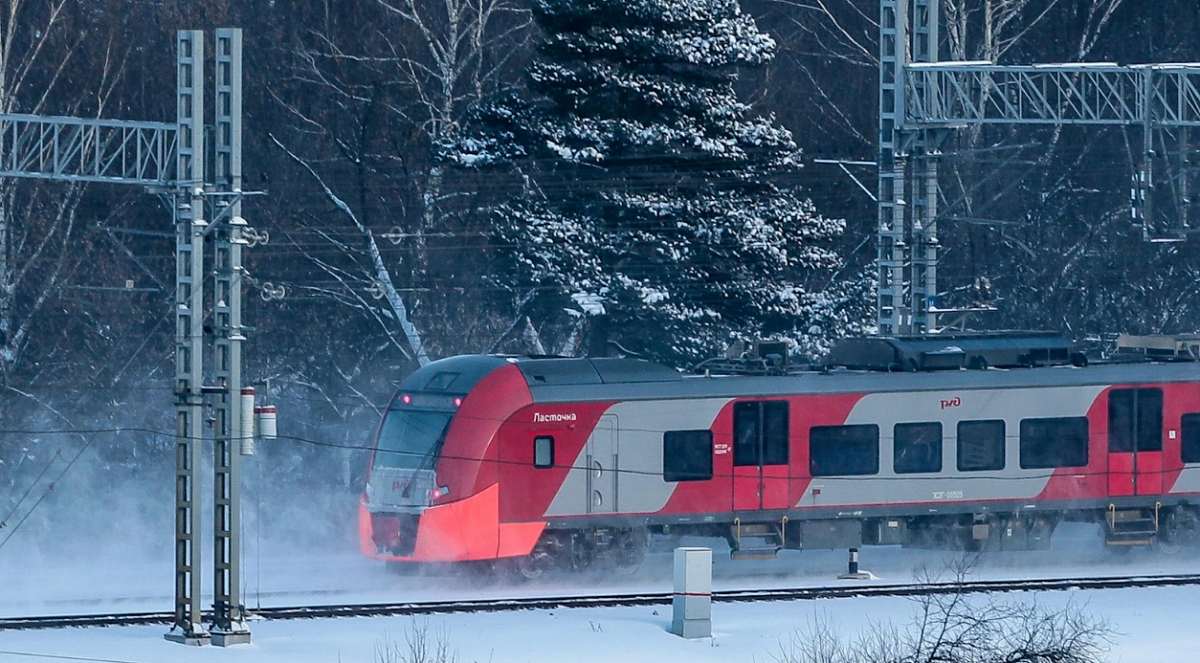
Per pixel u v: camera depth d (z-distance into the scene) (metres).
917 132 138.62
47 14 185.00
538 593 107.00
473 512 108.56
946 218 140.88
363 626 92.38
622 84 153.88
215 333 89.06
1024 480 120.12
